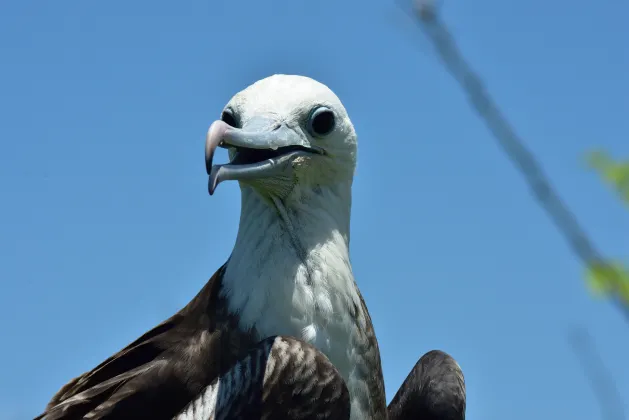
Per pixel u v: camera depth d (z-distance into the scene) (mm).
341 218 10680
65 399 9680
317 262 10133
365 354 10227
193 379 9469
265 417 8922
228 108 10445
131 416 9195
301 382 9070
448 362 12305
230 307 9938
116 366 9891
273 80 10602
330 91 10656
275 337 9438
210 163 9227
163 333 10000
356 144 11000
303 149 10227
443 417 11633
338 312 10016
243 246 10273
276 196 10188
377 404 10383
